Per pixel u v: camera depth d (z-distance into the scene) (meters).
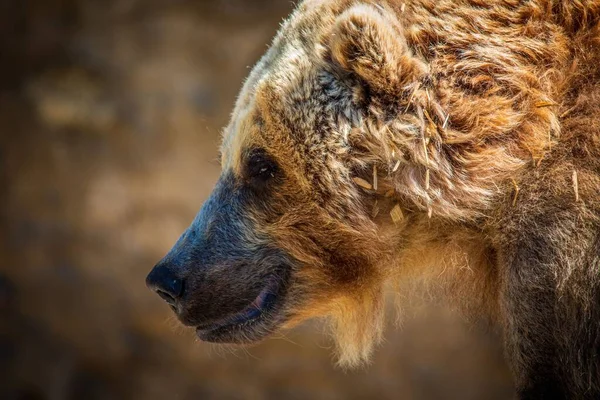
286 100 8.13
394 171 7.84
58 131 21.92
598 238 7.17
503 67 7.65
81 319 19.97
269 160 8.34
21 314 20.20
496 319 9.05
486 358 17.89
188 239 8.82
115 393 19.45
